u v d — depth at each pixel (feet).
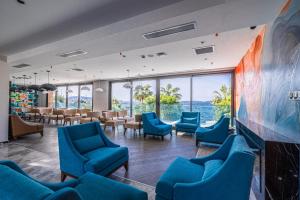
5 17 9.75
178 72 26.55
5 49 15.58
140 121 22.54
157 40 11.17
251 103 14.14
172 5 8.23
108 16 9.58
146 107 31.32
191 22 8.71
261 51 11.13
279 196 6.07
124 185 5.97
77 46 12.60
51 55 14.99
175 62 20.10
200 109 26.55
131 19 9.55
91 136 10.91
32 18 9.86
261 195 6.81
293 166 5.95
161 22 8.71
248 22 8.77
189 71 25.64
